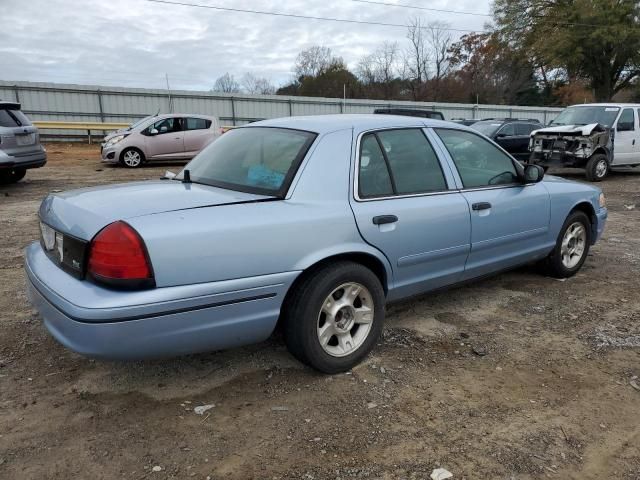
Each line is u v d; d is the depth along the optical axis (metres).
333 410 3.00
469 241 4.05
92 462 2.55
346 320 3.39
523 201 4.52
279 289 3.02
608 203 10.05
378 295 3.48
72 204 3.06
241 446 2.68
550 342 3.90
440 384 3.29
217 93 31.91
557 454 2.65
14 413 2.93
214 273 2.79
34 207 8.97
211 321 2.82
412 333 4.02
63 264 2.93
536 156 13.72
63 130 26.59
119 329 2.59
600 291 5.00
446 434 2.80
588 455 2.65
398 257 3.58
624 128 13.52
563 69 42.59
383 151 3.64
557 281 5.26
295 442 2.71
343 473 2.49
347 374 3.39
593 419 2.95
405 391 3.21
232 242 2.83
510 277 5.38
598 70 41.16
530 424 2.90
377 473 2.49
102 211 2.83
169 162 18.00
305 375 3.37
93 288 2.66
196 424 2.86
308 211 3.14
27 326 4.04
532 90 54.78
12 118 11.07
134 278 2.61
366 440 2.74
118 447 2.66
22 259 5.79
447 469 2.53
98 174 14.27
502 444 2.72
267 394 3.16
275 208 3.06
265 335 3.09
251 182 3.34
